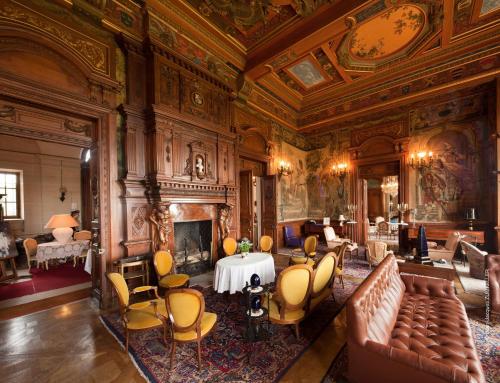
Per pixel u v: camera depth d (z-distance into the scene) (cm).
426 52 693
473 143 748
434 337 246
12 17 361
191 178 572
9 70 360
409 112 859
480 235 681
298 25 562
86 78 441
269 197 878
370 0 458
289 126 1003
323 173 1081
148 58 515
